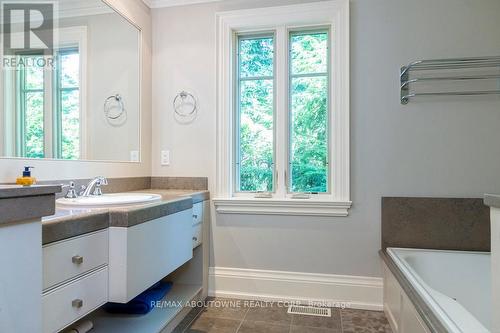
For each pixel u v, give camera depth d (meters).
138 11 2.36
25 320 0.76
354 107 2.21
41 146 1.54
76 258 1.11
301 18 2.28
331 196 2.30
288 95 2.38
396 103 2.16
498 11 2.04
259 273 2.36
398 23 2.16
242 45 2.49
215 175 2.42
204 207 2.31
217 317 2.07
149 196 1.74
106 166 2.01
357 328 1.91
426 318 1.16
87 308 1.17
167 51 2.51
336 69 2.24
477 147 2.07
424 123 2.13
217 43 2.41
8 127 1.37
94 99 1.91
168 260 1.65
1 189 0.68
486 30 2.06
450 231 2.09
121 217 1.29
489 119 2.06
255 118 2.46
